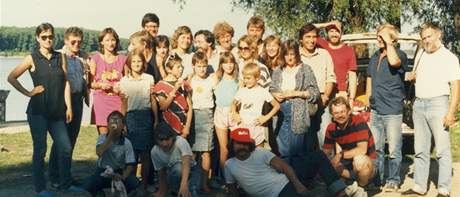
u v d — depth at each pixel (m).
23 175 9.05
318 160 6.71
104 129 7.75
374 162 7.10
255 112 7.34
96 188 7.04
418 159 7.30
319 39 8.17
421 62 7.15
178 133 7.45
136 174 8.00
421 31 7.11
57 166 8.00
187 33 8.17
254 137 7.30
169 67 7.48
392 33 7.36
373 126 7.64
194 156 7.62
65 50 7.87
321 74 7.62
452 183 7.84
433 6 17.92
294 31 16.97
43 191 7.43
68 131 7.98
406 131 9.80
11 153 11.23
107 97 7.73
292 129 7.29
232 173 6.52
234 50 8.32
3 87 26.08
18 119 18.67
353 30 16.66
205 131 7.56
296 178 6.39
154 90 7.49
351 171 6.94
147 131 7.51
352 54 8.00
